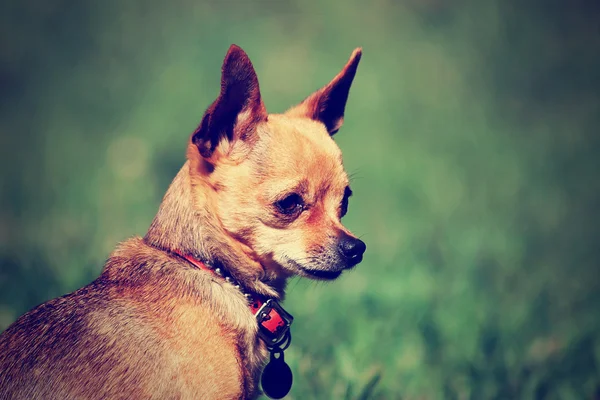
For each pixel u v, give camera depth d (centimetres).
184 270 493
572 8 2334
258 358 501
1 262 865
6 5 2014
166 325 468
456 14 2359
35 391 442
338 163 549
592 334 776
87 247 1007
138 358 455
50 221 1200
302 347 711
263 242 518
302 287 905
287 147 528
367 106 1881
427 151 1666
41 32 2006
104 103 1780
